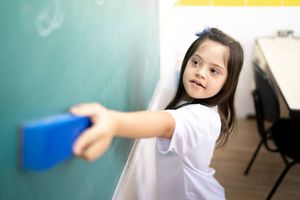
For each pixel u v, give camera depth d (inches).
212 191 44.1
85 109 20.1
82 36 24.3
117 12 33.8
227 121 44.5
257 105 75.0
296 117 62.2
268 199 75.4
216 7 96.3
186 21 97.4
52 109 20.1
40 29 18.3
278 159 92.7
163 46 74.2
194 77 38.6
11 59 15.9
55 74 20.3
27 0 16.9
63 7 20.8
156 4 62.6
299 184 83.9
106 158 33.0
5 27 15.4
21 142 16.5
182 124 32.4
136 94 45.7
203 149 37.5
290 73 76.8
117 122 22.3
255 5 96.0
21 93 16.9
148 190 55.1
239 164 91.1
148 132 27.3
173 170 43.3
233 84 40.6
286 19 97.3
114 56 33.4
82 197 26.9
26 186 18.2
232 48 38.6
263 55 87.6
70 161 23.9
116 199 36.7
